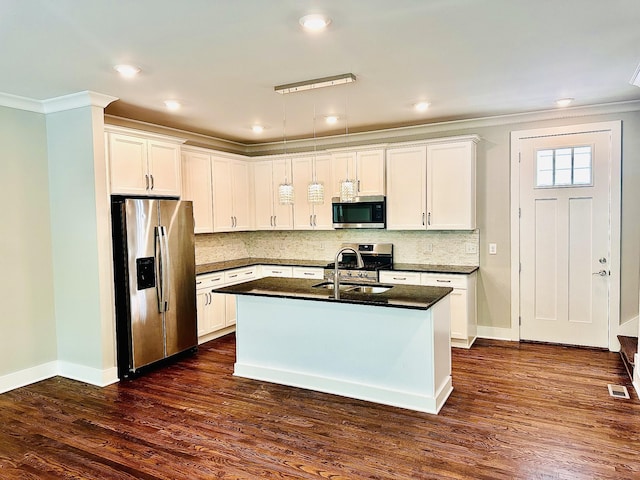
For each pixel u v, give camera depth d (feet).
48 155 13.25
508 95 13.11
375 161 17.46
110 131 12.89
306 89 11.76
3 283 12.29
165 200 14.12
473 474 7.94
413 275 16.26
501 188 16.31
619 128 14.48
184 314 14.83
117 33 8.14
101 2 6.90
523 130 15.81
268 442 9.22
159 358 13.89
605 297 15.03
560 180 15.43
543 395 11.35
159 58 9.48
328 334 11.77
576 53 9.62
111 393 12.01
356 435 9.45
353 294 11.50
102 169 12.61
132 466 8.43
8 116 12.30
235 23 7.80
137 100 13.02
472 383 12.25
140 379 13.05
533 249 15.97
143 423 10.19
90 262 12.69
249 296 12.94
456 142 16.07
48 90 11.78
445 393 11.27
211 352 15.62
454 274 15.51
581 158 15.07
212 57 9.48
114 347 13.01
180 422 10.21
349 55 9.53
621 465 8.12
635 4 7.32
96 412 10.81
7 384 12.35
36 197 13.01
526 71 10.84
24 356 12.80
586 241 15.19
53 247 13.41
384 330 11.00
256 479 7.93
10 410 11.00
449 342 11.82
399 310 10.77
